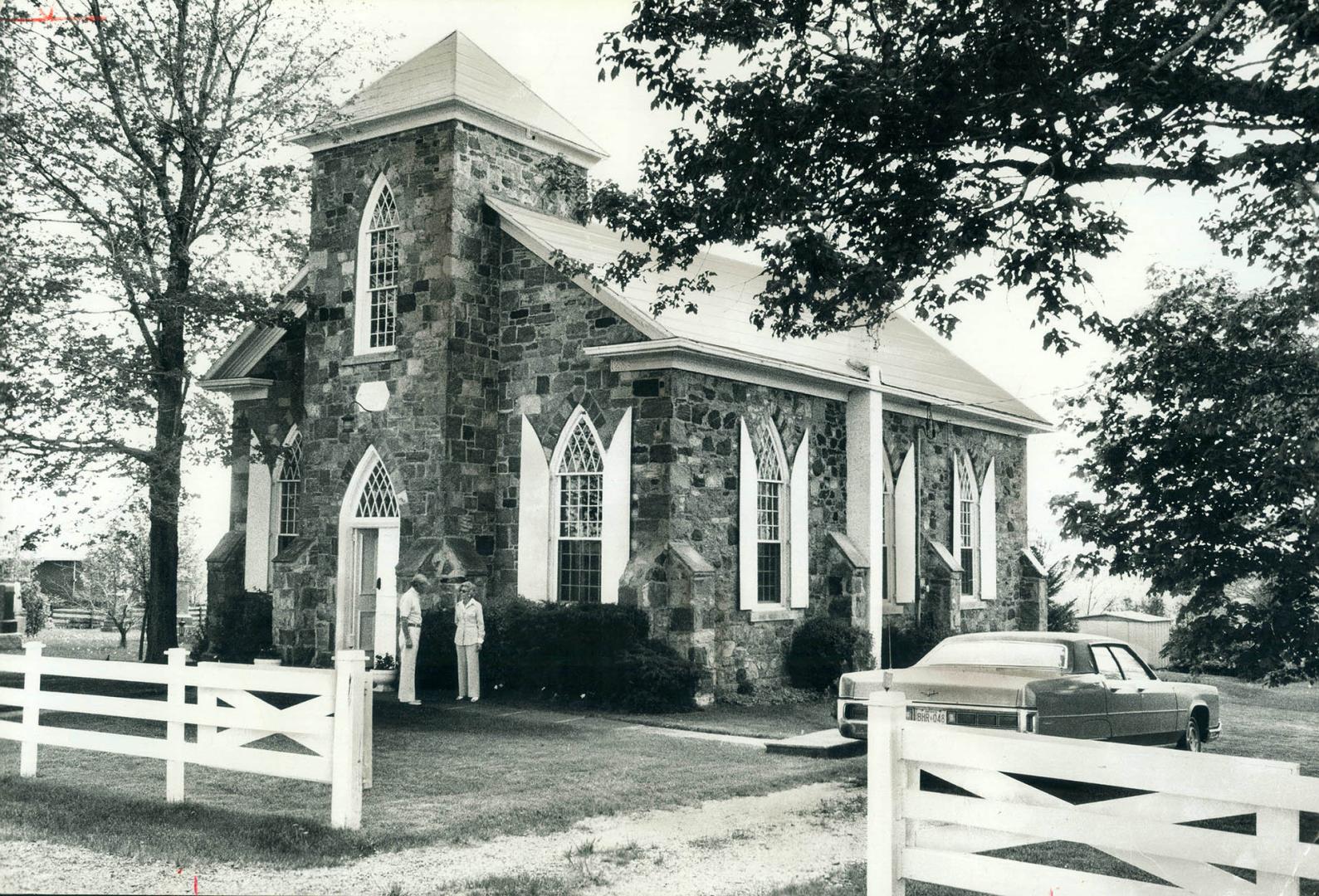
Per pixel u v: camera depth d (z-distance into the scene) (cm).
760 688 2128
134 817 954
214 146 2116
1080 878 607
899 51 1227
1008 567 3148
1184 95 1085
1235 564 1191
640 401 2012
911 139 1212
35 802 1023
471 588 1981
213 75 2183
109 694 2041
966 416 2906
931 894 793
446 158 2195
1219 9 1052
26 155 2033
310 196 2395
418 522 2161
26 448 2081
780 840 947
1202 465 1196
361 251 2309
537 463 2147
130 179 2112
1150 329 1248
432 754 1384
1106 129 1155
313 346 2370
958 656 1352
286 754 951
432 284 2181
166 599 2216
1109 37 1141
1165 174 1142
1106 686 1289
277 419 2581
